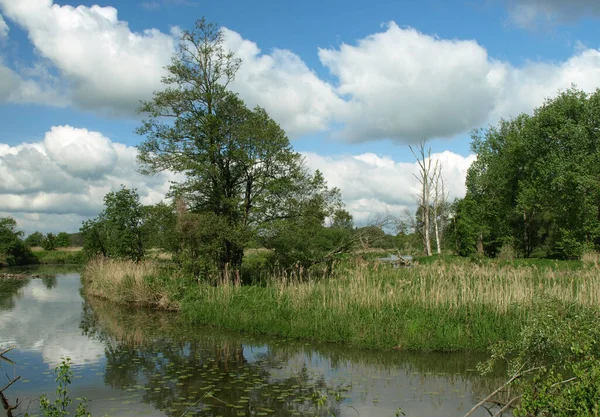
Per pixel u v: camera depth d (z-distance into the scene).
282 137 23.62
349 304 15.30
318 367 11.32
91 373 10.95
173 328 16.59
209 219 21.89
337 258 25.67
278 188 23.05
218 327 16.47
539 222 48.09
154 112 23.80
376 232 27.73
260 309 16.69
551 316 7.36
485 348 12.31
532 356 7.20
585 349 6.16
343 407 8.55
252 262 27.36
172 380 10.30
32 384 10.17
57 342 14.49
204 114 23.98
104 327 17.00
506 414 8.04
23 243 68.25
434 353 12.40
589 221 35.72
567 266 26.75
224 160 23.83
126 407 8.62
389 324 13.61
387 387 9.73
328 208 24.73
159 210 22.66
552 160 38.81
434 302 14.64
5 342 14.55
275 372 10.91
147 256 31.70
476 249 47.34
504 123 49.78
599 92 38.97
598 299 13.84
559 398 5.39
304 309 15.73
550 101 43.12
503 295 14.39
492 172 46.06
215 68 24.44
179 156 23.36
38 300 25.27
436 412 8.28
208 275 21.94
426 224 48.31
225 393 9.39
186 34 24.14
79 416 6.56
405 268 26.97
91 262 34.12
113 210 33.72
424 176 48.03
